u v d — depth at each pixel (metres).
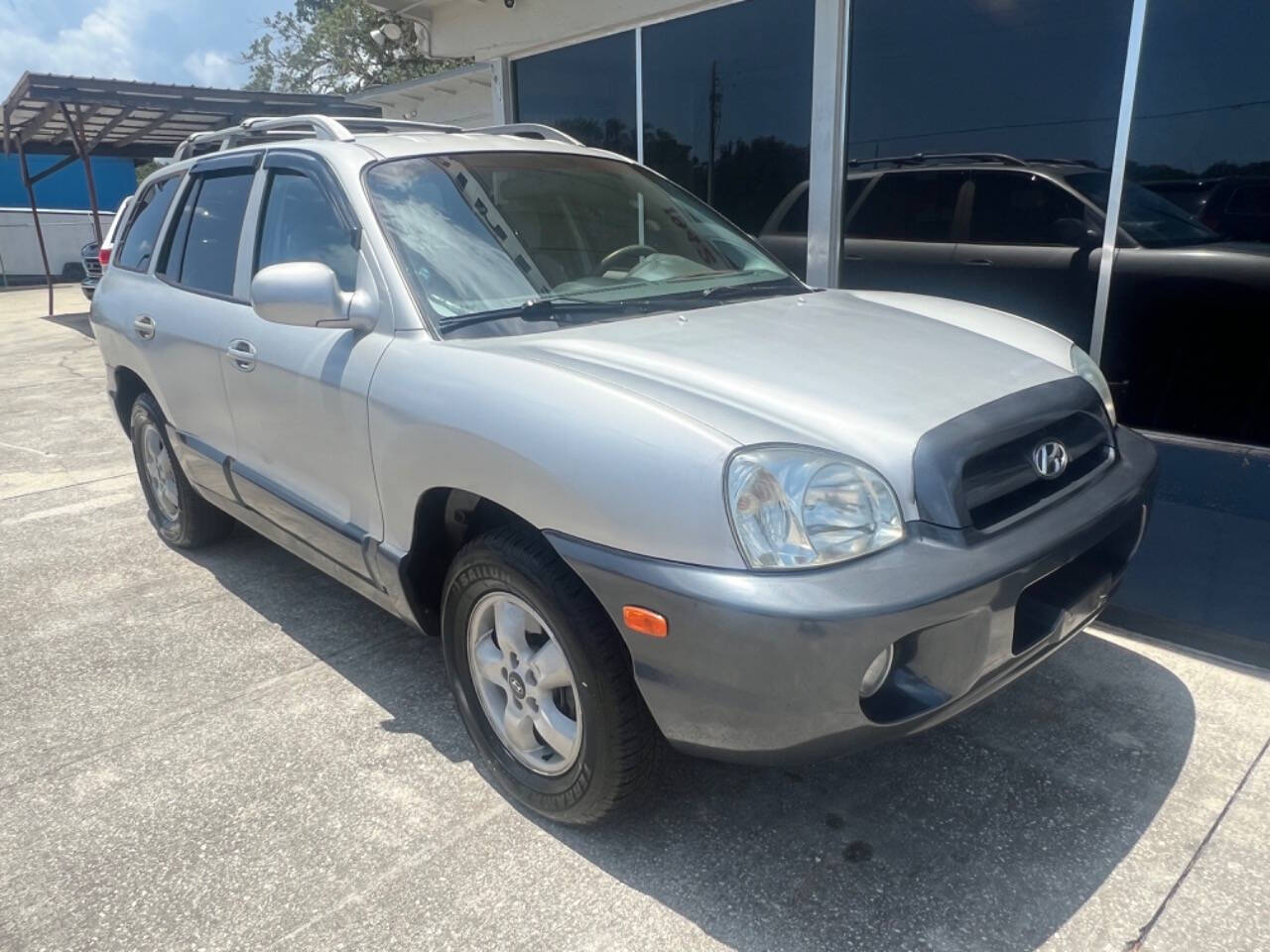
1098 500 2.36
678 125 6.68
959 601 1.92
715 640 1.90
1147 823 2.46
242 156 3.60
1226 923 2.13
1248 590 3.53
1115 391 4.68
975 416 2.20
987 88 4.83
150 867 2.42
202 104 12.28
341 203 2.92
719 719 1.99
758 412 2.14
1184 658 3.24
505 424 2.25
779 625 1.83
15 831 2.57
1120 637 3.39
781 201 6.04
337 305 2.65
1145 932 2.11
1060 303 4.77
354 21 27.34
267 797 2.68
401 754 2.87
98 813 2.63
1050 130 4.63
